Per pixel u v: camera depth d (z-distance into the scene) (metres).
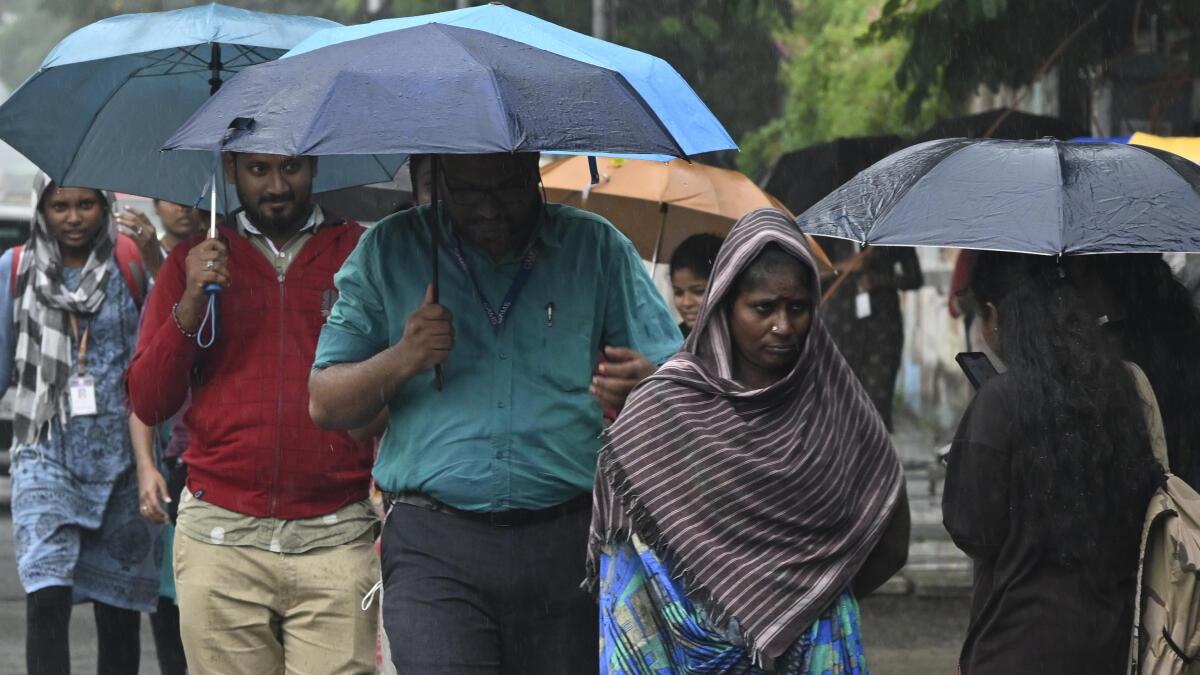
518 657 13.46
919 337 72.19
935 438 59.84
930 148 13.75
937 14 28.17
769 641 11.58
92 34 15.84
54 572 19.23
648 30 59.03
